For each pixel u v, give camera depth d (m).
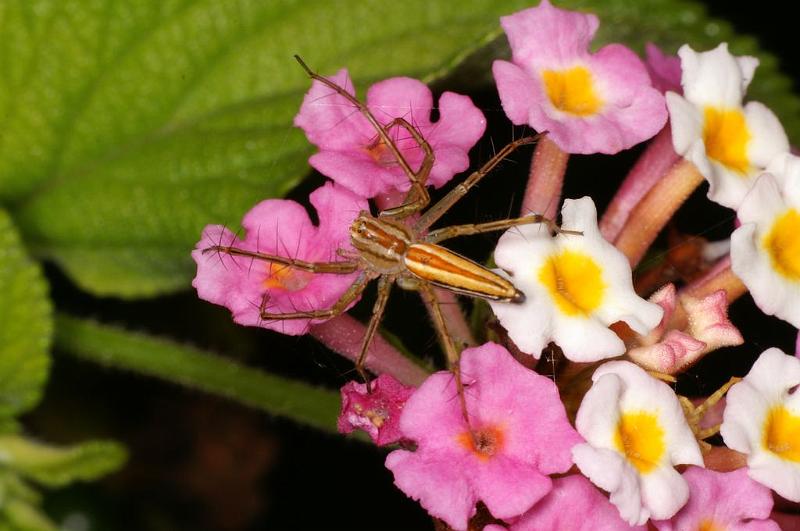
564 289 0.17
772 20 0.21
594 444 0.17
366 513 0.22
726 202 0.18
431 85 0.20
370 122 0.18
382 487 0.22
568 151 0.17
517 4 0.20
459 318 0.18
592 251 0.17
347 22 0.20
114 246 0.20
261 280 0.17
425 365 0.18
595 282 0.17
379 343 0.18
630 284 0.17
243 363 0.21
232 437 0.22
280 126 0.19
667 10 0.20
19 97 0.20
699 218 0.19
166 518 0.22
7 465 0.19
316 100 0.18
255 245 0.18
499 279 0.17
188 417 0.22
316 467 0.22
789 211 0.18
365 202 0.18
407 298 0.19
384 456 0.22
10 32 0.19
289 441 0.22
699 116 0.18
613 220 0.18
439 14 0.20
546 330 0.17
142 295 0.20
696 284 0.18
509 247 0.17
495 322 0.18
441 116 0.18
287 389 0.20
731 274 0.18
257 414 0.22
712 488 0.17
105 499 0.21
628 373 0.17
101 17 0.20
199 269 0.17
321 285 0.17
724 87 0.18
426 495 0.17
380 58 0.20
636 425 0.17
